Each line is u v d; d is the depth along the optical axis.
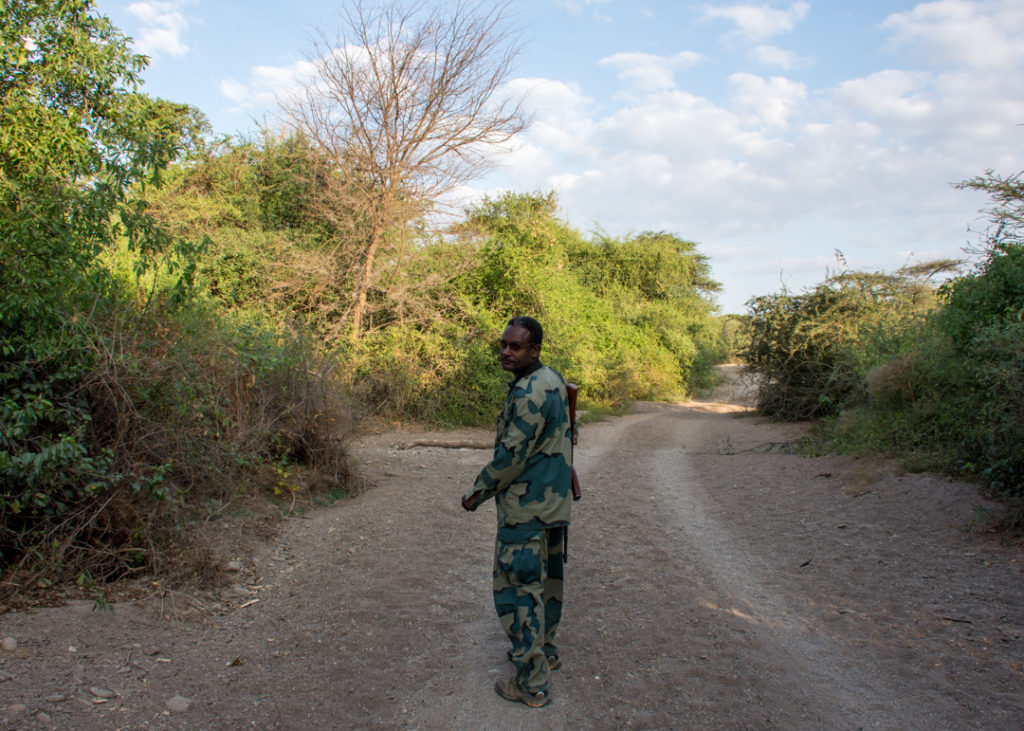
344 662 3.06
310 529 5.15
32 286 3.76
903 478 6.36
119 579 3.65
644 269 30.86
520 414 2.71
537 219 19.52
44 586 3.41
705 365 30.20
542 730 2.57
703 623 3.61
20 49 4.05
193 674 2.84
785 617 3.70
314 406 6.50
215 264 12.35
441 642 3.33
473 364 13.05
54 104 4.29
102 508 3.63
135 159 4.39
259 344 6.12
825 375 14.24
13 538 3.50
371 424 10.88
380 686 2.85
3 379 3.69
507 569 2.79
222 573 3.96
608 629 3.53
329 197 13.45
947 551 4.64
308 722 2.55
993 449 5.44
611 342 22.17
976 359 6.47
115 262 6.20
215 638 3.23
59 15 4.23
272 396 6.14
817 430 11.62
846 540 5.11
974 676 2.90
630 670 3.05
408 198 13.38
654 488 7.43
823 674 3.00
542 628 2.77
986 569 4.23
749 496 6.86
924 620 3.53
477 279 15.18
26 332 3.85
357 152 13.23
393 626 3.48
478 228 15.34
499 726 2.59
